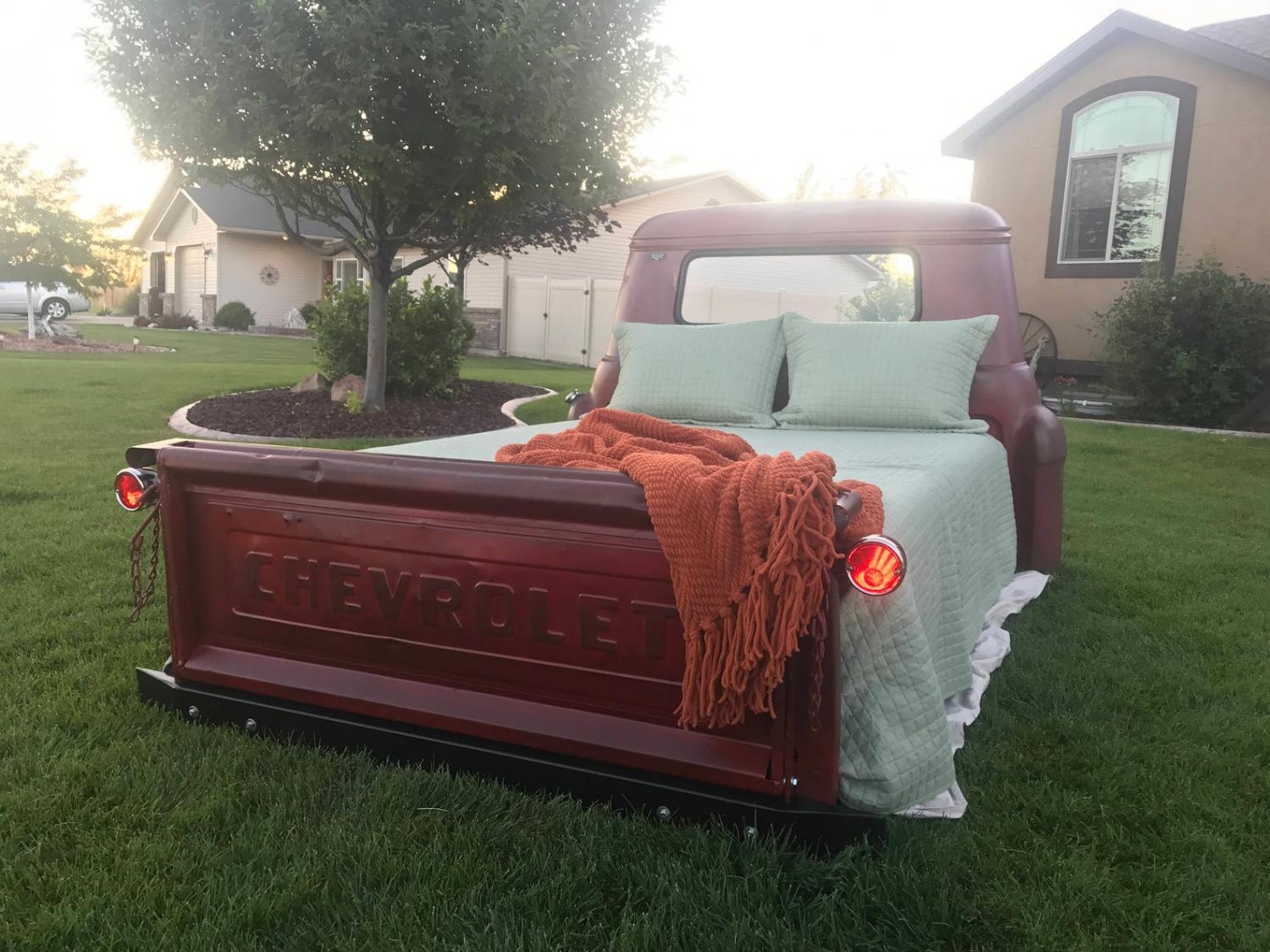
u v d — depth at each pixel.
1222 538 5.11
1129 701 2.82
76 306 28.48
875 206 4.26
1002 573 3.67
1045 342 11.68
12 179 18.38
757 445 3.37
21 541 4.30
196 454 2.37
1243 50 9.93
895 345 3.96
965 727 2.59
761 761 1.95
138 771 2.25
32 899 1.81
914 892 1.80
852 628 1.95
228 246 26.91
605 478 1.98
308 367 13.62
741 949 1.67
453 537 2.15
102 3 6.89
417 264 8.81
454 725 2.19
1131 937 1.76
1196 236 10.66
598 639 2.06
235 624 2.46
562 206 9.19
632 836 1.98
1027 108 11.80
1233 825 2.13
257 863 1.92
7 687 2.75
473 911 1.76
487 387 11.61
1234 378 9.80
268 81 6.99
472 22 6.80
